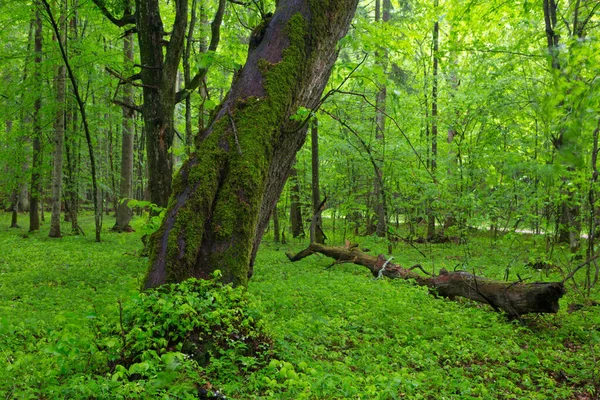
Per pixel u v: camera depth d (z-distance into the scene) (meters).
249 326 4.79
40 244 15.86
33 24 20.39
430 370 5.40
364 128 17.52
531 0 12.67
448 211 15.85
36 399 3.57
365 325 7.00
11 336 5.43
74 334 3.85
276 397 3.83
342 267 12.89
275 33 5.93
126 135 20.81
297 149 6.19
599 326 7.60
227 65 6.52
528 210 12.13
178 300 4.36
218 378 4.24
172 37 11.40
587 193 9.38
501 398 4.89
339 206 19.83
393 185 16.72
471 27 14.53
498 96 13.77
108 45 19.66
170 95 11.86
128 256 13.56
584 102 2.82
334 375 4.18
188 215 5.18
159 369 3.83
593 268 11.91
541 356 6.34
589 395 5.13
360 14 15.41
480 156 13.87
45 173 19.98
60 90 17.61
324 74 6.25
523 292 7.85
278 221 20.48
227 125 5.61
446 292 9.41
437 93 20.09
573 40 3.67
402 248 17.67
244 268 5.25
